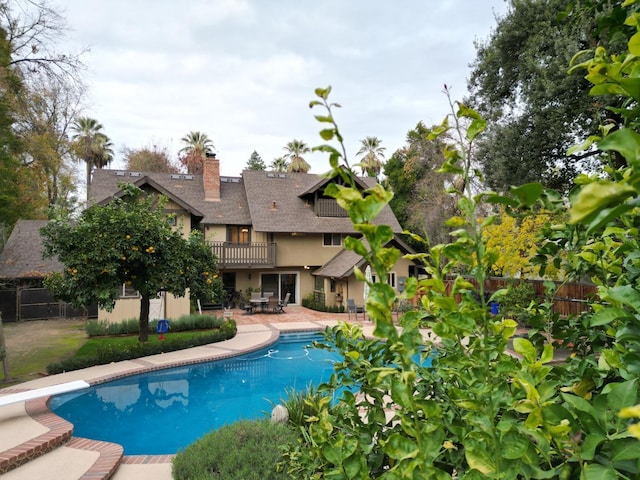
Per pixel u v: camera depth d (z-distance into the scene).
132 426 7.86
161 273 11.02
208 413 8.60
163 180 22.59
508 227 9.19
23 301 17.52
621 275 1.34
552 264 1.75
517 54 10.57
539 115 9.48
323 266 22.67
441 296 1.20
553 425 0.88
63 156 18.58
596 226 0.57
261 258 21.31
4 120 11.84
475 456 1.00
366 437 1.68
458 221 1.11
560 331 1.70
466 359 1.20
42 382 8.61
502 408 1.21
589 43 8.34
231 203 22.97
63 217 10.43
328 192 0.96
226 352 11.60
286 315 19.45
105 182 20.48
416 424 0.98
